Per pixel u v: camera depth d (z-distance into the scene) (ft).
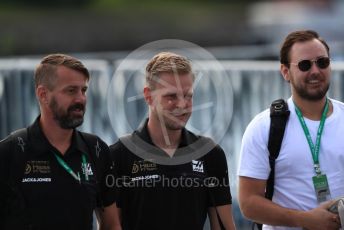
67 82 40.88
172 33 241.76
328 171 44.45
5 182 40.45
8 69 78.74
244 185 45.50
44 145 40.91
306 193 44.37
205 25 259.39
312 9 296.51
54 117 41.14
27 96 78.59
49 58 41.60
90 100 77.25
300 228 44.93
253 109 77.97
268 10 293.43
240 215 77.25
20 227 40.06
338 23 263.29
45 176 40.63
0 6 259.19
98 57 120.88
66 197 40.68
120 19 248.73
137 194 43.75
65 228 40.37
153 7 281.95
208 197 45.06
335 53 114.42
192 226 43.73
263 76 78.23
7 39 216.95
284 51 46.06
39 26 226.17
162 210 43.55
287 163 44.55
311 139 44.70
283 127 44.78
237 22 272.10
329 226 42.80
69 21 234.99
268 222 44.57
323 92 44.75
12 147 40.83
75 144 41.78
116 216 43.73
